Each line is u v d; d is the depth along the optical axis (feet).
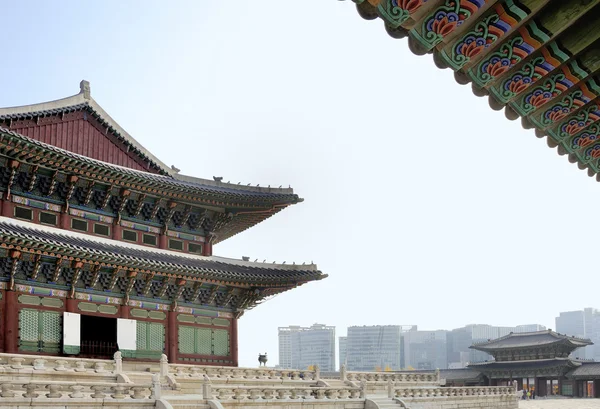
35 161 171.53
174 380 153.58
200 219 215.51
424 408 187.52
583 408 286.46
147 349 193.77
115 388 114.42
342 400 159.33
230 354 215.72
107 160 201.98
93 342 186.19
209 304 212.84
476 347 435.94
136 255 187.62
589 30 33.09
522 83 35.63
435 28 30.89
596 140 41.19
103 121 200.95
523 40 32.86
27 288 171.63
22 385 104.27
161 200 204.13
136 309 193.88
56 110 189.78
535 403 297.74
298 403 148.15
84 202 189.37
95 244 182.80
